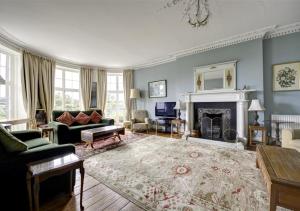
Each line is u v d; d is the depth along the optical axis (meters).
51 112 4.86
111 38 3.74
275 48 3.68
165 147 3.57
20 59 4.19
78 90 6.21
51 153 1.70
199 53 4.55
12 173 1.43
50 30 3.30
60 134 3.77
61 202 1.69
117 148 3.54
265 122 3.77
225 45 4.09
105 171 2.39
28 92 4.22
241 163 2.59
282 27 3.39
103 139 4.02
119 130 4.04
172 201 1.66
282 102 3.62
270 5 2.59
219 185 1.93
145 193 1.81
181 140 4.22
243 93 3.68
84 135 3.56
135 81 6.75
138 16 2.82
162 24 3.12
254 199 1.65
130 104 6.68
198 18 2.62
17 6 2.48
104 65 6.34
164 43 4.10
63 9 2.58
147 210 1.54
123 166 2.56
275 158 1.82
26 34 3.47
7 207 1.41
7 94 4.08
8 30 3.28
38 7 2.52
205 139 4.13
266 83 3.78
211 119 4.38
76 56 5.09
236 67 3.95
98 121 5.17
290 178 1.33
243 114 3.72
